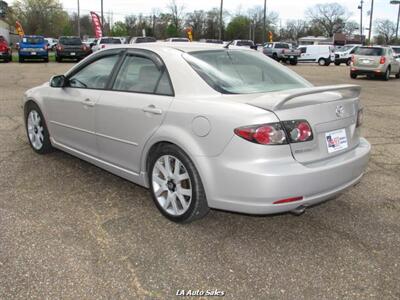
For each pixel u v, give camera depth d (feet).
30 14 266.16
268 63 15.01
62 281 10.11
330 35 347.56
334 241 12.34
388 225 13.44
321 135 11.89
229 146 11.21
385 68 69.10
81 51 96.12
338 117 12.37
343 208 14.64
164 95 13.12
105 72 15.64
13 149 20.57
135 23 292.61
